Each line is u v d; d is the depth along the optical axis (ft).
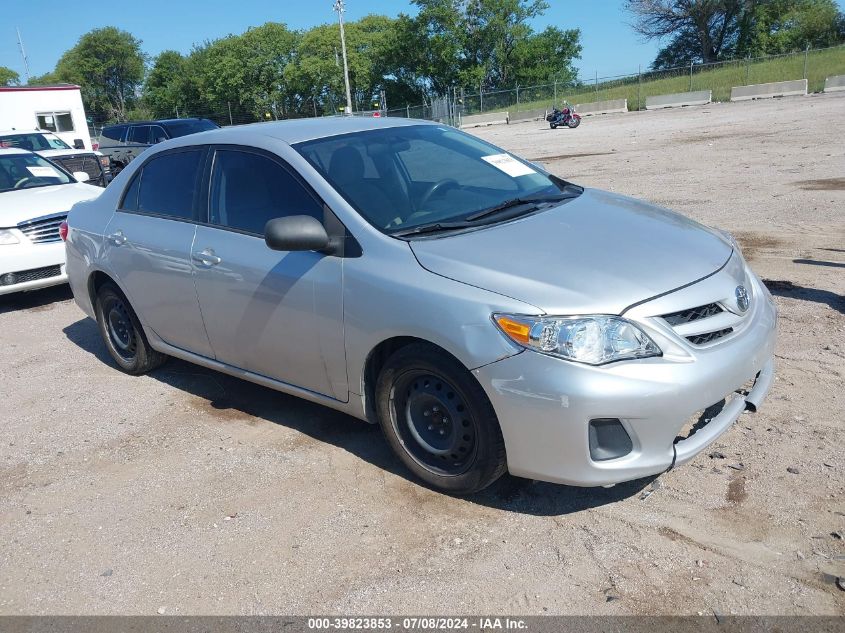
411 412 11.41
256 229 13.20
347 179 12.48
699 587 8.98
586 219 12.05
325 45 215.10
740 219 27.27
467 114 152.25
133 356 17.49
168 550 10.73
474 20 203.51
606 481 9.70
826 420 12.36
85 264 17.29
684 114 97.14
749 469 11.21
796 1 180.55
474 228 11.68
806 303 17.92
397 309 10.77
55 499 12.44
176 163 15.35
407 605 9.17
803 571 9.05
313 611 9.23
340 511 11.27
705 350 9.95
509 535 10.32
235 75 228.63
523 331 9.64
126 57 310.65
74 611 9.66
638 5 190.08
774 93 110.42
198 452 13.58
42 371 18.76
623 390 9.34
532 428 9.77
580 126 100.37
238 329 13.61
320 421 14.40
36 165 29.66
